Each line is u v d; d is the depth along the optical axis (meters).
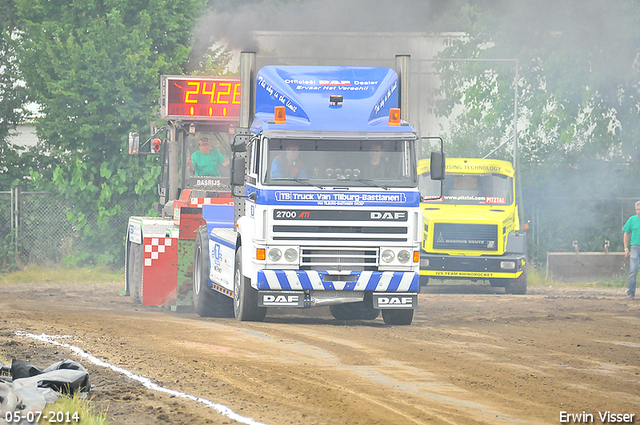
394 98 52.66
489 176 86.25
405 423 26.62
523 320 55.28
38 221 98.69
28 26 98.81
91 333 44.84
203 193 64.00
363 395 30.48
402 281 48.81
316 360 37.34
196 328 47.38
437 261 81.94
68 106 97.88
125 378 32.72
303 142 48.72
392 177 49.00
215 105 64.56
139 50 96.69
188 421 26.52
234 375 33.62
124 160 99.50
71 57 95.75
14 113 110.50
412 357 38.78
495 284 84.12
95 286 84.06
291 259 48.25
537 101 110.88
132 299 69.31
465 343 43.91
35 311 56.38
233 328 47.47
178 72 99.62
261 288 48.41
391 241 48.84
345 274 48.50
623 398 31.17
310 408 28.42
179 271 61.44
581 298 74.38
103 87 96.00
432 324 52.78
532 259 105.56
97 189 98.06
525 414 28.30
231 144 50.44
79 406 27.22
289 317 56.75
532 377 34.72
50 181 100.88
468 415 27.88
